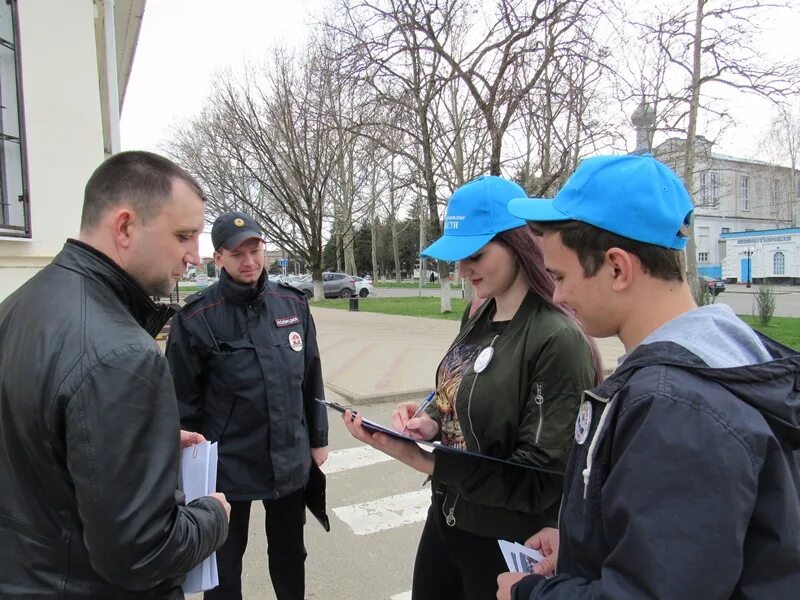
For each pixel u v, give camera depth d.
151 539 1.13
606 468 0.93
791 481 0.84
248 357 2.47
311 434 2.82
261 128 22.39
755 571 0.82
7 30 3.80
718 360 0.89
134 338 1.20
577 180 1.05
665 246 0.97
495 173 13.09
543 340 1.58
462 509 1.76
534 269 1.67
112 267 1.30
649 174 0.98
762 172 44.19
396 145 15.34
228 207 25.23
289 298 2.73
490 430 1.65
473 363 1.77
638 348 0.97
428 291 38.81
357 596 3.01
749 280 37.69
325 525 2.71
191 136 29.56
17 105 3.87
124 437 1.11
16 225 3.88
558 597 0.94
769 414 0.85
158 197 1.32
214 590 2.44
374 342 11.96
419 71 13.98
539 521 1.72
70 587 1.18
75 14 4.29
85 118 4.36
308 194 24.59
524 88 12.28
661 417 0.83
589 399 1.02
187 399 2.51
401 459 1.80
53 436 1.12
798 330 12.33
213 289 2.58
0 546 1.18
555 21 11.70
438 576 1.96
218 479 2.47
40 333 1.16
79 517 1.17
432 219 15.55
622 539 0.84
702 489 0.79
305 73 20.27
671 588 0.77
